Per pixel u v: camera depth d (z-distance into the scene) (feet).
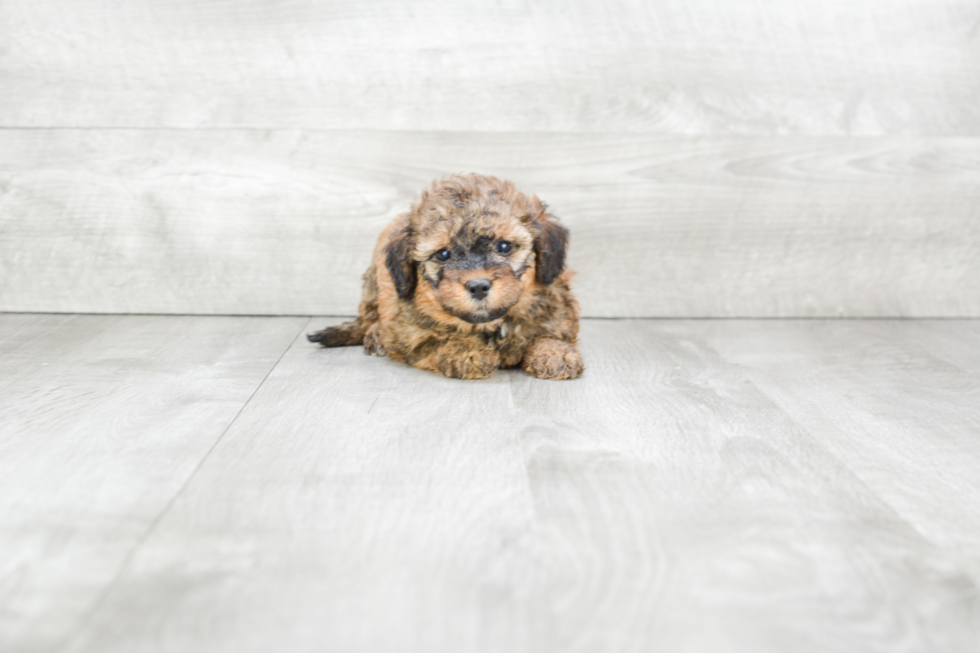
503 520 1.55
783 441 1.90
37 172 2.81
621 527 1.53
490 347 2.31
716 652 1.24
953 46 2.92
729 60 2.89
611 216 2.93
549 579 1.39
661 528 1.53
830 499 1.65
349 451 1.81
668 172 2.91
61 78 2.80
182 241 2.87
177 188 2.84
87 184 2.82
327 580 1.38
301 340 2.63
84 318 2.84
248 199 2.86
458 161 2.89
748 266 2.97
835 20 2.89
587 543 1.48
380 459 1.77
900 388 2.25
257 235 2.88
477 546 1.47
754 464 1.78
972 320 3.00
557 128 2.89
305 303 2.92
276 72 2.82
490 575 1.39
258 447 1.82
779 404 2.12
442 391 2.18
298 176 2.86
